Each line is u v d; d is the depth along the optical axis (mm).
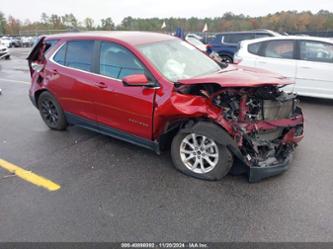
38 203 3199
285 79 3760
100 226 2826
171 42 4449
